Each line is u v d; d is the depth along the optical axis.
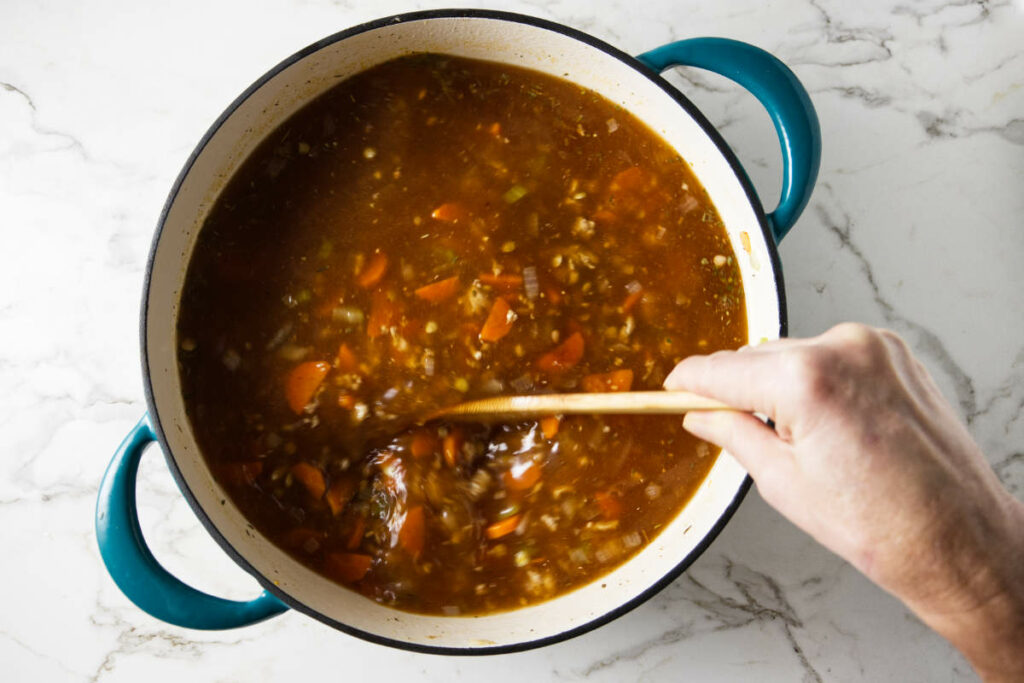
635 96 0.58
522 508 0.59
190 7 0.64
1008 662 0.46
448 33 0.58
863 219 0.65
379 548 0.59
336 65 0.58
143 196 0.64
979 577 0.45
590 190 0.60
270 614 0.56
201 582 0.63
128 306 0.63
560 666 0.63
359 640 0.63
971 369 0.64
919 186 0.65
